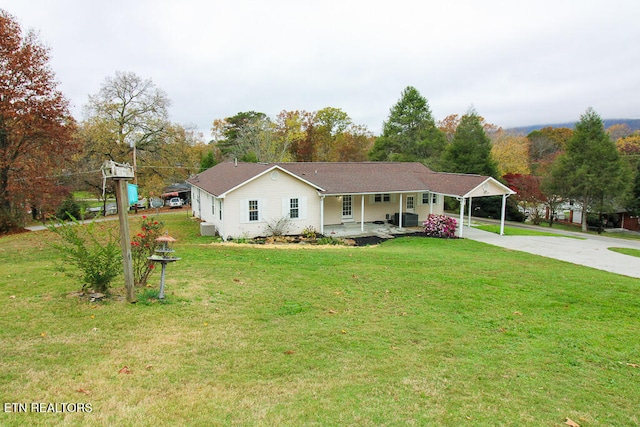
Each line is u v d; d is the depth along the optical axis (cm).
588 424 443
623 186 3309
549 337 708
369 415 424
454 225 2150
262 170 2030
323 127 5725
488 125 6381
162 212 4141
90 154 3456
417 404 454
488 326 746
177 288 839
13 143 2417
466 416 437
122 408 406
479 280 1077
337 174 2442
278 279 980
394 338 652
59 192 2744
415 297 898
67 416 386
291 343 599
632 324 802
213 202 2220
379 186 2308
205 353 546
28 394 420
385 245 1844
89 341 559
